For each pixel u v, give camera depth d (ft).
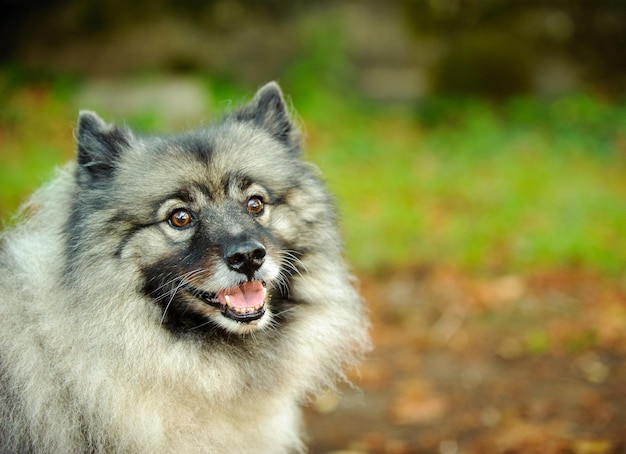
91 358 14.89
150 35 61.11
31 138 49.14
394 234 38.65
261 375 16.37
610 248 35.86
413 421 23.18
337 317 17.69
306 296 17.38
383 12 64.59
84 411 14.79
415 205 43.29
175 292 15.85
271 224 17.10
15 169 42.63
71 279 15.20
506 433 21.75
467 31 64.28
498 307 31.32
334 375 18.56
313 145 53.72
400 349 28.40
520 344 27.96
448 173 48.26
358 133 55.72
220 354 15.98
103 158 16.79
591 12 64.28
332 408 24.41
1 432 14.75
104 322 15.12
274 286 16.96
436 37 64.08
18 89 55.57
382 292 33.32
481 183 46.21
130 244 15.88
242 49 63.26
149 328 15.57
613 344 27.32
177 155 16.76
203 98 56.29
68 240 15.70
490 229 38.78
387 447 21.56
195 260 15.90
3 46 59.88
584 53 64.13
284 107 18.99
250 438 16.42
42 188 16.90
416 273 35.12
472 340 28.66
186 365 15.61
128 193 16.21
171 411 15.39
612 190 44.93
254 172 17.15
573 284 32.99
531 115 58.54
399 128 58.54
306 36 63.62
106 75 60.44
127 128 17.48
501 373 25.94
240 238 15.78
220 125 18.48
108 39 60.54
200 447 15.57
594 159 51.67
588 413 22.57
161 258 16.06
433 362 27.22
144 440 15.01
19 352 14.87
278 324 16.96
